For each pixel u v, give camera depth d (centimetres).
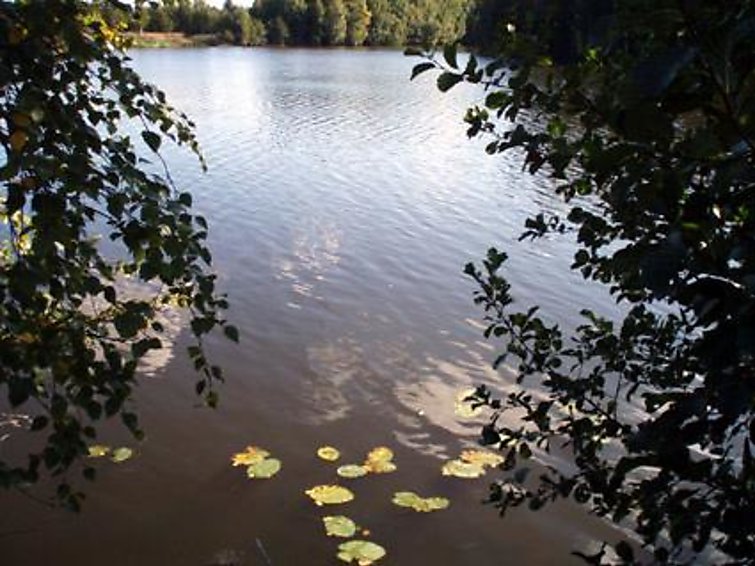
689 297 129
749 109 124
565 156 181
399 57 7806
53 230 201
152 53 7638
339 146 2595
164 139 2455
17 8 206
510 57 178
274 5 9594
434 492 702
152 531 646
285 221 1652
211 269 1317
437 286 1274
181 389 884
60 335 212
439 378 938
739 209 138
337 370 957
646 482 158
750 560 142
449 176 2150
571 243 1509
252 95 4028
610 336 249
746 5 120
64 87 215
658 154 143
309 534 646
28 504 670
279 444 783
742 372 124
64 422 214
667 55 115
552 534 641
